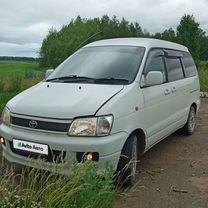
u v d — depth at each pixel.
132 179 4.89
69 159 4.20
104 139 4.37
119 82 5.19
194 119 8.02
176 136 7.77
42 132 4.51
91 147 4.29
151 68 5.77
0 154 5.52
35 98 4.89
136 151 5.07
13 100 5.08
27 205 3.53
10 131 4.76
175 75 6.72
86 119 4.38
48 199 3.51
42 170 4.25
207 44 53.91
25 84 14.64
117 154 4.50
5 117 4.96
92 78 5.36
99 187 3.73
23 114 4.67
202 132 8.20
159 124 5.83
